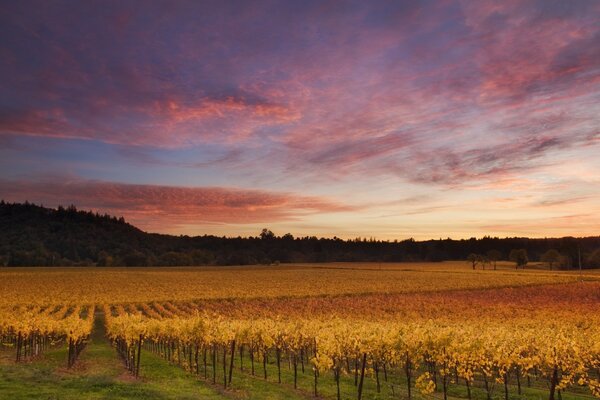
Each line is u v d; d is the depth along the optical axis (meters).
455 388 25.19
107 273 142.88
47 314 60.72
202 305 75.81
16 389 18.97
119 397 18.19
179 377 26.41
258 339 29.00
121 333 31.59
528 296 85.69
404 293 91.25
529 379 27.39
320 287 100.62
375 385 25.70
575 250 174.62
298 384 25.52
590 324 49.44
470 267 181.00
